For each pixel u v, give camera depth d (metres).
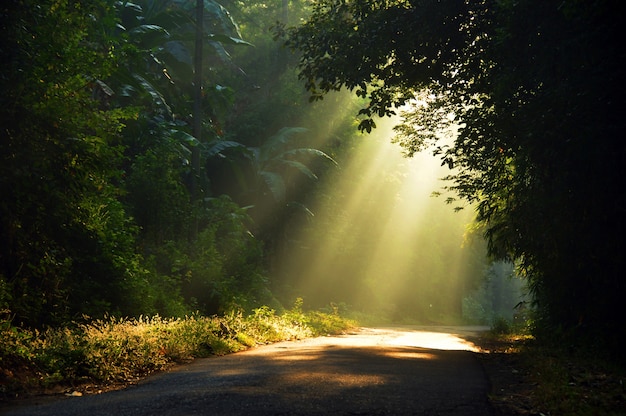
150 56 24.59
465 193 17.48
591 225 12.82
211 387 7.78
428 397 7.32
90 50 14.29
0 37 11.59
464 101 16.83
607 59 11.52
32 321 12.16
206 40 27.70
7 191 11.89
